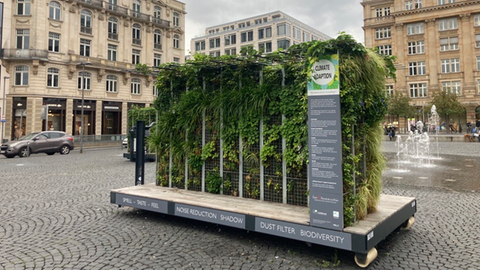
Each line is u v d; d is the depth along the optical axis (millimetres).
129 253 4516
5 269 3980
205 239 5113
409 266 4055
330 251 4574
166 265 4113
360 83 4305
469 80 45031
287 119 5434
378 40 51125
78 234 5344
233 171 6270
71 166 15531
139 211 6898
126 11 40406
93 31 37219
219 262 4211
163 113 7363
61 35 34562
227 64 6180
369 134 4980
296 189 5402
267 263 4180
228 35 79500
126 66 39625
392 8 50812
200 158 6719
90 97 36594
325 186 4164
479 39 44938
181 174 7098
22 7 32750
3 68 32031
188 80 6910
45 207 7211
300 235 4344
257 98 5750
